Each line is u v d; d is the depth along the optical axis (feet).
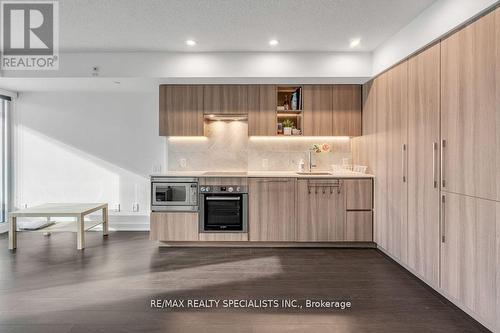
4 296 9.33
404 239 11.50
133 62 14.05
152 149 17.75
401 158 11.69
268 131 15.20
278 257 13.05
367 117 14.80
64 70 14.03
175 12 10.41
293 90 15.84
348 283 10.35
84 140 17.74
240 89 15.15
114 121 17.74
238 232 14.34
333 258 12.94
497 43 7.15
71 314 8.29
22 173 17.71
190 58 14.08
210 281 10.50
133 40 12.77
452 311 8.47
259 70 14.10
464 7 8.04
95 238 16.01
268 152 16.70
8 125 17.54
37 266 11.84
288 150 16.67
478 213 7.75
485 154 7.52
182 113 15.17
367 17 10.69
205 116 15.64
